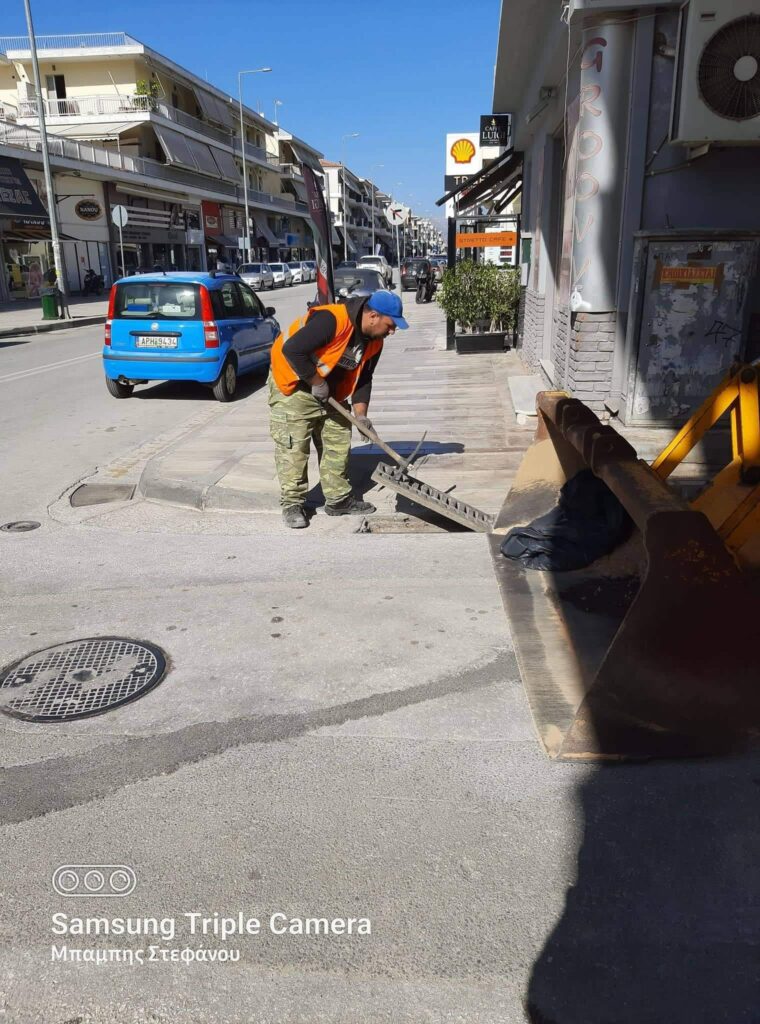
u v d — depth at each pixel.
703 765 2.79
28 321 23.86
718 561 2.76
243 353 11.45
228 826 2.57
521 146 14.34
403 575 4.53
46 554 5.14
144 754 2.96
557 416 4.48
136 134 45.81
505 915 2.20
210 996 2.00
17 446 8.38
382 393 10.60
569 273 7.77
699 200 6.88
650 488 3.11
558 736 2.94
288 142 78.69
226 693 3.36
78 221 36.84
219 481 6.25
